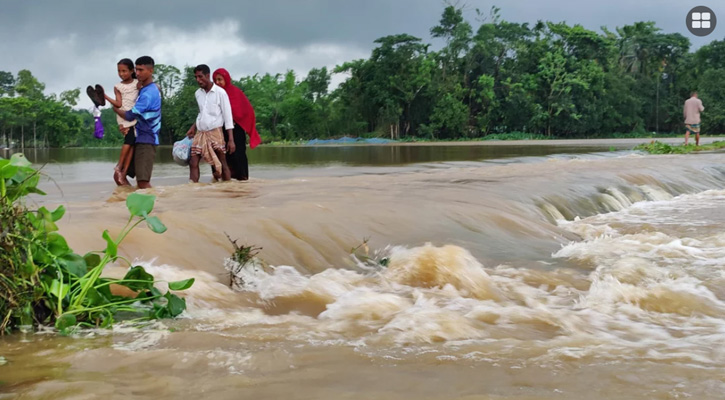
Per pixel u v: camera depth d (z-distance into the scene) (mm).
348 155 23219
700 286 4316
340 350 2846
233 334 3092
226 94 9727
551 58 65562
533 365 2672
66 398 2217
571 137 69188
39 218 3344
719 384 2469
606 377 2531
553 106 65062
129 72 8945
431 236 5598
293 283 4176
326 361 2682
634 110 71250
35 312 3188
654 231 6699
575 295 4180
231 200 6699
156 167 15656
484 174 10828
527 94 65062
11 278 3102
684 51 77438
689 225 7070
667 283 4383
